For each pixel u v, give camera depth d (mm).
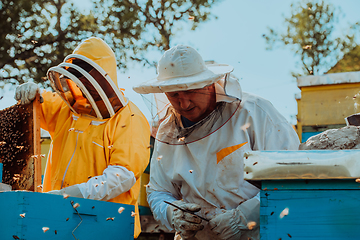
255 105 2832
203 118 2787
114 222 2768
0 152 3389
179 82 2592
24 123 3359
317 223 1980
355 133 2279
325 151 1991
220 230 2576
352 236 1934
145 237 7480
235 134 2777
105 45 3465
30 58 8188
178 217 2533
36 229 2354
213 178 2809
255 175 2064
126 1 8750
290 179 2039
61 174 3270
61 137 3494
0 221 2352
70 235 2506
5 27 8055
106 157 3275
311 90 7191
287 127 2824
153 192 3088
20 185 3264
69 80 3428
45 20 8383
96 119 3379
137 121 3408
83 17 8531
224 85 2680
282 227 2010
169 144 2963
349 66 11133
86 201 2611
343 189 1979
